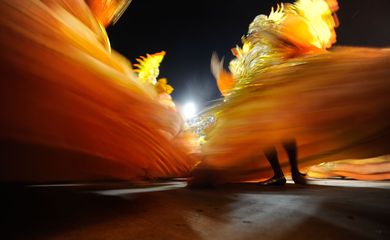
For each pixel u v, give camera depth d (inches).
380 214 81.0
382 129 138.1
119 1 190.7
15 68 86.1
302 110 153.2
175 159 220.5
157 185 199.3
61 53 99.4
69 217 78.5
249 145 174.7
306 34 184.2
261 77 169.9
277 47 176.9
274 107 160.6
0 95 83.6
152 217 79.5
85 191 140.9
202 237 60.5
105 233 63.9
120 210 89.7
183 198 117.4
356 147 149.1
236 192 141.0
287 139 164.4
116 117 127.1
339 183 201.0
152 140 174.1
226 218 78.0
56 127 98.0
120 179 132.2
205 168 169.9
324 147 159.5
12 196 104.3
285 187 165.2
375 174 249.6
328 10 194.2
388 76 132.6
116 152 128.7
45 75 93.5
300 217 77.7
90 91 110.5
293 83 155.0
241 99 174.6
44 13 96.5
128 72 147.5
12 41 85.7
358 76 139.4
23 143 89.9
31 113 90.7
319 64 149.7
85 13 134.1
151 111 167.6
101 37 148.9
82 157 108.9
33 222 72.1
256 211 87.2
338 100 143.5
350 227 66.8
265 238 59.3
